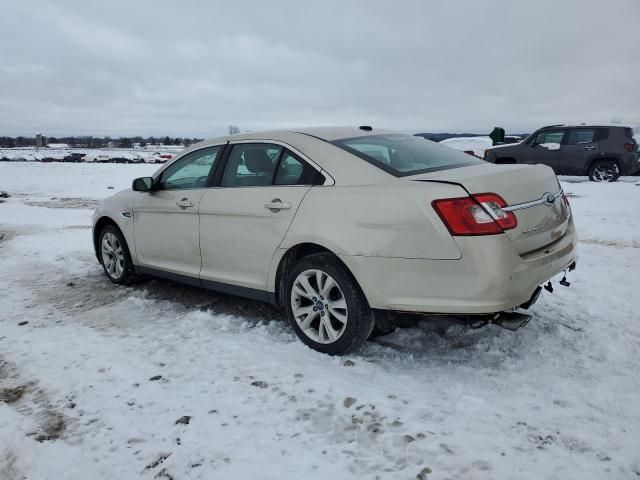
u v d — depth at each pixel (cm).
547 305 437
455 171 336
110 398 300
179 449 250
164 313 454
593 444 240
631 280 503
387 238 311
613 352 337
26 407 293
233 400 292
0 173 2647
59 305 484
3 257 699
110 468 238
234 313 448
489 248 288
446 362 336
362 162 347
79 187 1827
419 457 234
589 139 1426
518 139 2148
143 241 500
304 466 232
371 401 283
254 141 411
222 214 409
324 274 344
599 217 877
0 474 237
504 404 278
